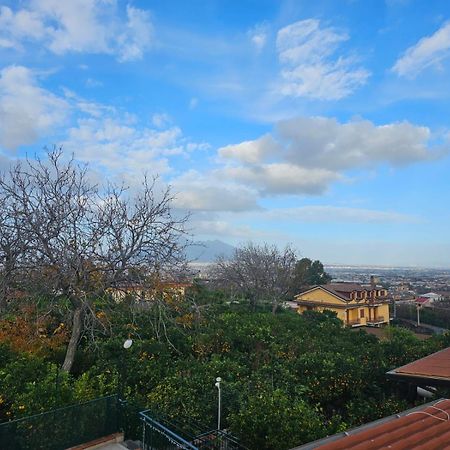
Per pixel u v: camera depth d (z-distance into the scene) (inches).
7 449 236.1
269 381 420.5
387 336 943.7
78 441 267.9
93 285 454.9
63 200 459.5
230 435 316.5
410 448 188.7
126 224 469.1
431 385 346.0
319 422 325.1
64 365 419.8
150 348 486.6
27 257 434.9
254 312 981.2
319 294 1676.9
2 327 481.4
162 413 319.0
